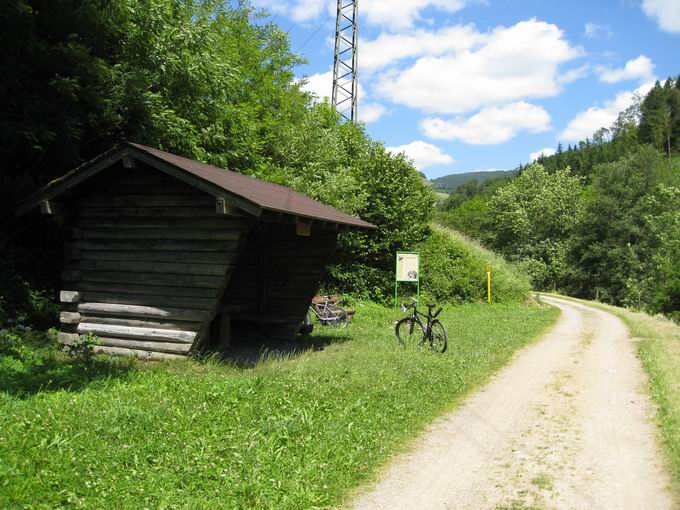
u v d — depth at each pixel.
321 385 7.35
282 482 4.47
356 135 25.36
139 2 11.98
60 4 10.09
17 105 10.01
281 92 22.61
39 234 11.36
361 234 21.75
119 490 4.12
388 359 9.56
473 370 9.33
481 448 5.64
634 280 42.19
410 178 23.23
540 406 7.26
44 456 4.41
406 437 5.93
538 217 58.00
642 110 91.81
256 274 12.14
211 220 8.45
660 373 8.88
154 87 12.87
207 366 8.15
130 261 8.96
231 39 20.44
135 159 8.17
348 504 4.34
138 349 8.77
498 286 28.58
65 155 10.56
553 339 14.39
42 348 8.49
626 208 45.50
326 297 16.28
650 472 4.94
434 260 25.47
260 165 17.06
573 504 4.31
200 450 4.86
